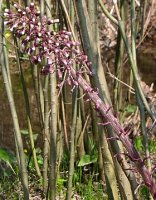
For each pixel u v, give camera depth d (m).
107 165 2.21
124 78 4.91
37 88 3.07
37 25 1.60
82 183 3.21
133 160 1.73
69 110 4.29
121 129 1.72
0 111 4.73
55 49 1.63
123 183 2.06
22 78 3.04
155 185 1.74
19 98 5.14
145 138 2.16
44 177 2.94
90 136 3.54
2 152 2.95
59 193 3.04
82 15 1.94
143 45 7.06
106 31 6.50
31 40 1.62
